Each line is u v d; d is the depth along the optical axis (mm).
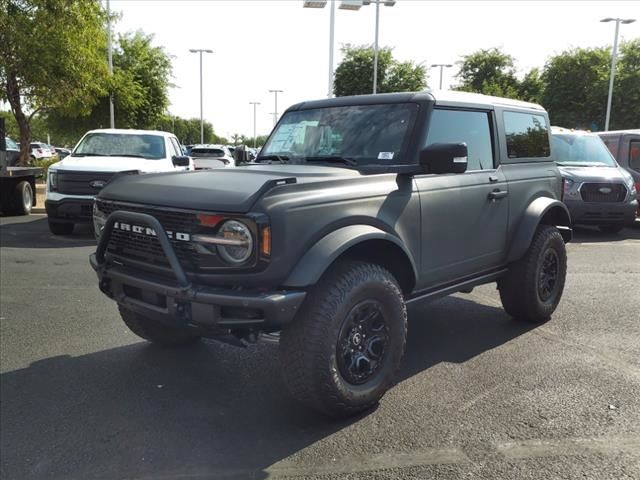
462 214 4578
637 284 7457
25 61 17859
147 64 26656
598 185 11555
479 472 3104
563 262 5844
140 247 3736
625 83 34000
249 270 3264
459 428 3592
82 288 7043
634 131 13539
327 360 3445
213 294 3266
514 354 4883
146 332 4785
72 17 18078
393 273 4176
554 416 3740
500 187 5004
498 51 45438
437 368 4578
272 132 5262
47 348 5008
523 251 5223
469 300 6703
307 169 4129
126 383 4301
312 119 4961
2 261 8656
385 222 3840
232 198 3283
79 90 19375
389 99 4613
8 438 3498
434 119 4461
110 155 11562
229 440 3477
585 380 4324
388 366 3854
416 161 4219
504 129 5246
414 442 3430
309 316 3434
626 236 12016
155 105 27234
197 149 25516
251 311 3283
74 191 10430
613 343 5160
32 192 14562
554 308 5828
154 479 3076
